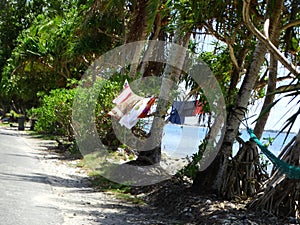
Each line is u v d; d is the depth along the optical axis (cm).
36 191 962
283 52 1083
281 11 908
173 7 1074
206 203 840
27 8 4238
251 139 902
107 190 1108
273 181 788
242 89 923
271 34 875
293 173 734
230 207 811
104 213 820
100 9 1419
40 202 849
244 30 1042
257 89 1135
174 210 873
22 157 1622
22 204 808
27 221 689
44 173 1275
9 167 1293
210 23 1017
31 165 1417
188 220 801
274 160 757
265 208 779
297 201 773
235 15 988
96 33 2084
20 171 1238
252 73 917
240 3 926
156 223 767
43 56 2945
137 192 1087
